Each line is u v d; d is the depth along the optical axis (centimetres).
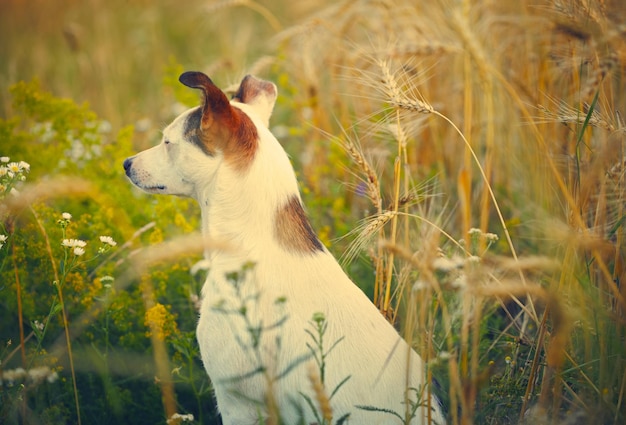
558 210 445
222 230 362
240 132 362
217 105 351
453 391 301
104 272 448
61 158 531
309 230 366
